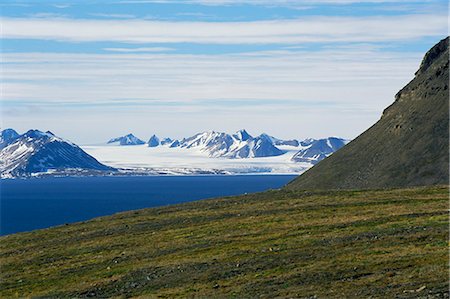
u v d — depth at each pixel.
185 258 75.06
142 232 94.50
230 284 62.41
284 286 59.50
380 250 66.94
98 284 69.12
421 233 72.25
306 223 87.69
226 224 93.44
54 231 102.94
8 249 93.56
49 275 76.12
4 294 70.38
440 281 54.16
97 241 91.56
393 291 53.56
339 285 57.47
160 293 62.81
